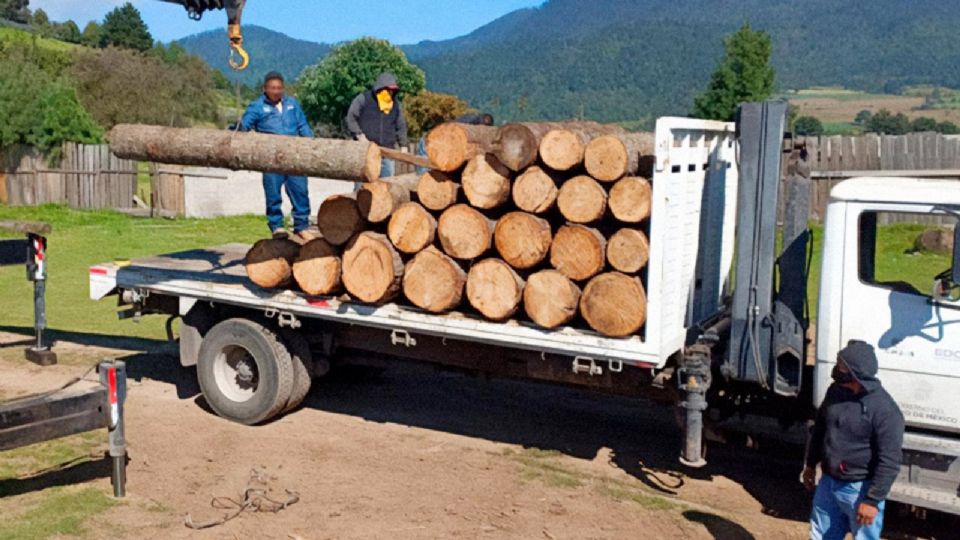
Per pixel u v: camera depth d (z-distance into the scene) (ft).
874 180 21.48
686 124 22.11
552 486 23.15
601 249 21.56
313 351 27.86
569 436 27.40
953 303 19.61
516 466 24.58
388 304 24.84
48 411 20.10
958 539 20.99
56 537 19.19
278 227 31.65
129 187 82.23
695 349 22.07
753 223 21.65
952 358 19.57
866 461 17.22
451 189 23.20
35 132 81.82
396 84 35.09
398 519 20.85
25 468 23.22
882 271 20.81
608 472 24.54
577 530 20.56
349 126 35.09
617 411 29.96
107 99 153.07
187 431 26.63
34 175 82.33
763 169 21.42
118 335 38.24
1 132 80.12
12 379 31.32
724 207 26.43
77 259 55.62
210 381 27.81
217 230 69.46
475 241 22.89
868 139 65.62
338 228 24.75
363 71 129.70
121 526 19.90
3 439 19.42
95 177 81.87
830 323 20.80
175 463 23.95
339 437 26.63
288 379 27.02
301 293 26.09
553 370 23.81
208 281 28.02
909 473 19.89
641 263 21.20
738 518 21.57
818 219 63.77
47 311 42.24
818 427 18.13
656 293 21.20
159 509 20.92
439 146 22.99
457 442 26.50
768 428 23.03
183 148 25.29
